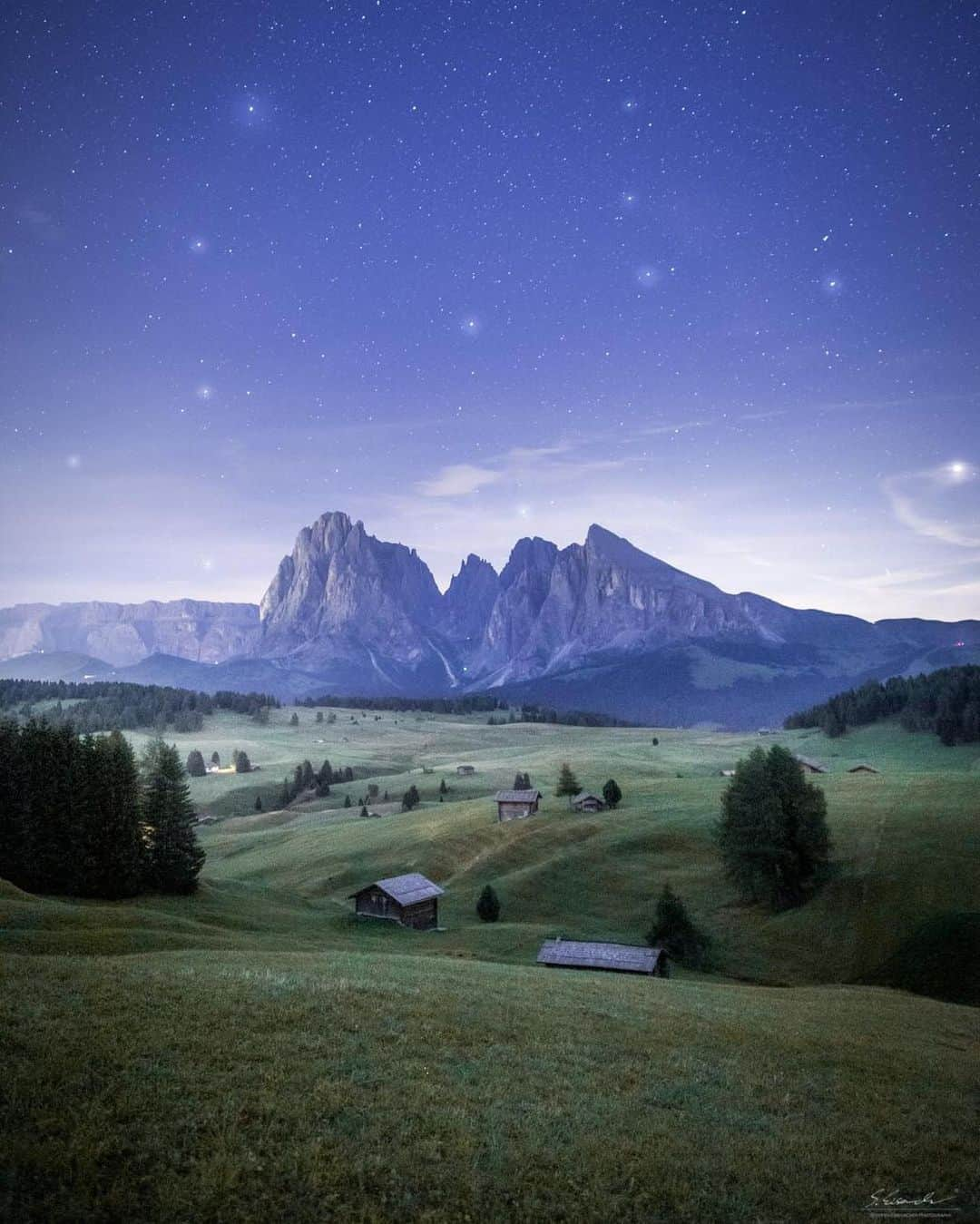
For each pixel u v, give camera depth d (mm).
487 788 191500
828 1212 16188
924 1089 25922
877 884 76250
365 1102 17719
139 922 52281
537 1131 17719
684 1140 18547
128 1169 13938
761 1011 36844
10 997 21859
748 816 82125
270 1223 13234
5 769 72875
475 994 30156
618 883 90688
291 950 53094
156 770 84812
